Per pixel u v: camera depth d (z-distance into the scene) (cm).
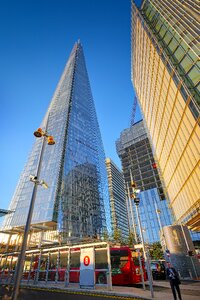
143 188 11862
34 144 10206
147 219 9950
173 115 3516
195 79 2683
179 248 2756
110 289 1377
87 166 8756
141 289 1463
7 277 2292
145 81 4922
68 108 9369
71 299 1175
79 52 14488
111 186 14925
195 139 2855
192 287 1577
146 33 4316
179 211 3903
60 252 2086
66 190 6819
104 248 1705
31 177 1068
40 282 2014
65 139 8019
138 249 1766
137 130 14738
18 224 6675
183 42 2989
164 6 3878
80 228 6619
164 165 4541
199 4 2825
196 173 2975
